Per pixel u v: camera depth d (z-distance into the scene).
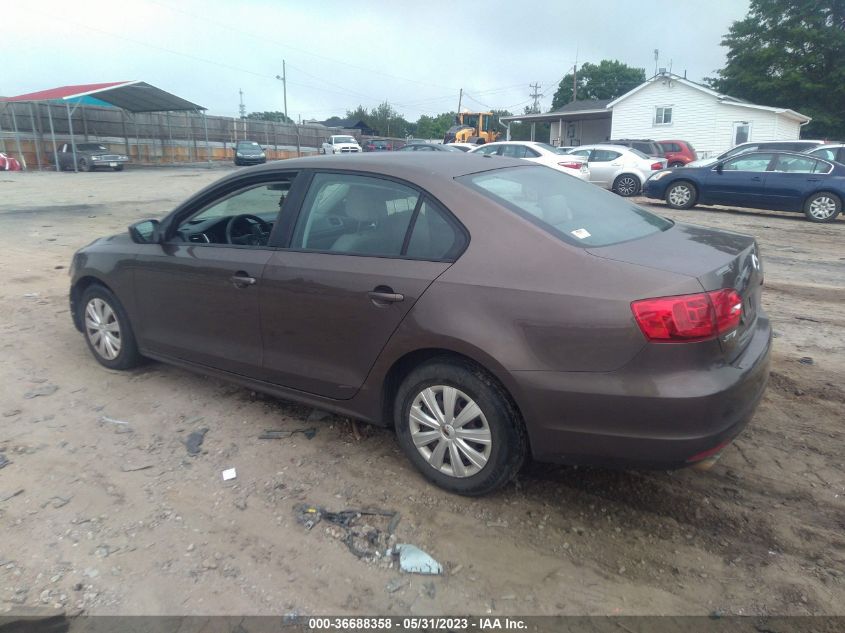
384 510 3.20
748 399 2.89
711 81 45.59
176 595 2.65
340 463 3.62
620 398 2.73
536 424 2.93
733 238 3.49
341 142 43.22
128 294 4.50
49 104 32.09
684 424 2.69
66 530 3.04
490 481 3.14
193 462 3.62
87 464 3.60
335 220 3.58
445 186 3.29
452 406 3.18
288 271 3.60
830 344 5.49
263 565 2.83
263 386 3.93
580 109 42.94
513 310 2.91
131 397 4.43
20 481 3.43
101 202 16.72
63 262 8.82
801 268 8.75
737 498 3.29
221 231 4.52
